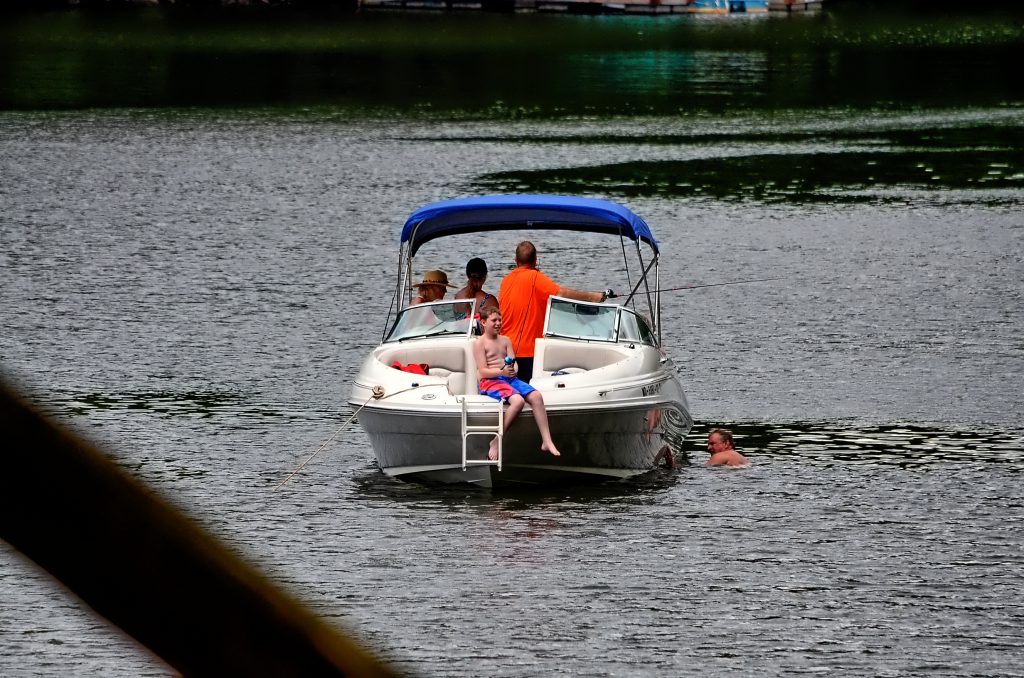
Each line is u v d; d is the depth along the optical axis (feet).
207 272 254.68
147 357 192.34
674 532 120.98
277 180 367.45
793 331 211.61
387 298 234.79
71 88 598.75
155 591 13.02
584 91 616.39
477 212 166.91
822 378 183.42
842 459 145.28
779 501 130.62
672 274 256.32
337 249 278.26
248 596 13.43
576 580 108.06
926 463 143.74
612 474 137.80
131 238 288.30
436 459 134.21
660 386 143.13
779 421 162.09
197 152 417.90
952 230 298.97
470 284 152.56
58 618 99.30
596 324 145.69
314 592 104.88
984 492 133.28
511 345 133.49
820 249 278.46
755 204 334.03
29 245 278.67
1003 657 92.27
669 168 391.65
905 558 113.60
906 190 355.77
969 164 400.26
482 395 131.85
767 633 96.53
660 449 143.33
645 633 96.68
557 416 130.93
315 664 13.74
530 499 132.05
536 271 148.05
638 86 638.12
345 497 132.36
